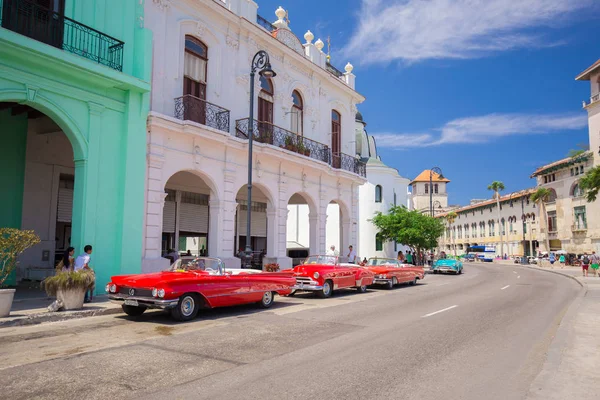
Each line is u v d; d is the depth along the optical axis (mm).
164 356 6621
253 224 25406
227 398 4910
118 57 13367
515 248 66188
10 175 14789
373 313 11430
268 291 11914
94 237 12711
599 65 46812
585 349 7305
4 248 9250
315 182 22969
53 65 11484
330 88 25141
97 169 12898
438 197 92375
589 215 49531
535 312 12148
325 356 6832
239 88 18578
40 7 11258
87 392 5004
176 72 15688
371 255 37719
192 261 10945
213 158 16719
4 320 8789
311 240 22984
